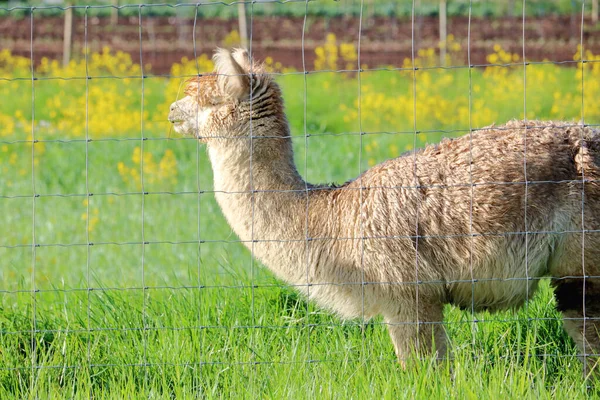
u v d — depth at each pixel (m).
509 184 19.69
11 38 93.62
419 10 104.81
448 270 20.11
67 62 85.50
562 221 19.77
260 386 18.84
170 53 88.44
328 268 20.44
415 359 19.84
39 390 18.89
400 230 19.83
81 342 21.22
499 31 91.81
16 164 52.22
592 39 87.81
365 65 81.25
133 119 64.00
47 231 40.47
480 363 19.36
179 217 41.28
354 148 53.53
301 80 76.81
